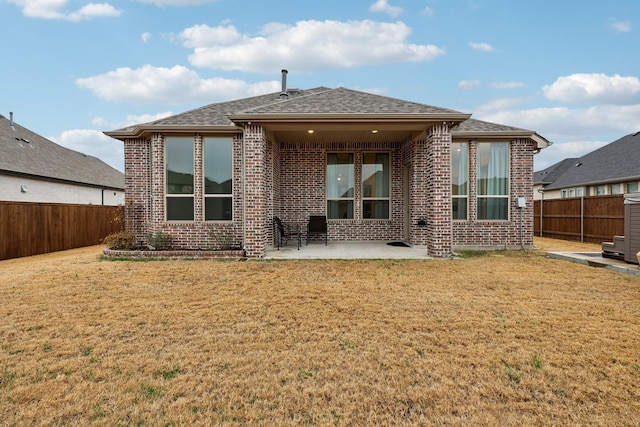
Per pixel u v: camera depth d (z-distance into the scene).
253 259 7.74
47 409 2.21
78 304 4.35
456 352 3.00
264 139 8.10
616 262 6.75
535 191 27.69
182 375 2.63
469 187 9.89
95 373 2.65
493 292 4.92
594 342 3.18
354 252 8.69
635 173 16.69
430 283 5.46
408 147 10.34
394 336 3.35
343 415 2.17
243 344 3.18
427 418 2.14
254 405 2.27
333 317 3.89
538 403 2.28
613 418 2.13
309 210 11.07
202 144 8.98
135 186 9.65
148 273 6.21
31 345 3.13
